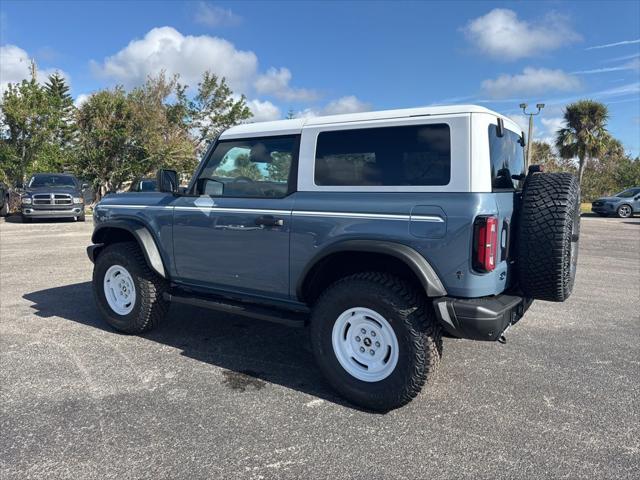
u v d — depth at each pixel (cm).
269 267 370
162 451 275
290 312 379
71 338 461
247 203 380
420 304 312
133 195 477
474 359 416
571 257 343
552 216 312
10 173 2038
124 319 466
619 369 396
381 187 321
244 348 441
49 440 285
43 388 352
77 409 322
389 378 314
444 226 294
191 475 253
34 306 573
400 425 305
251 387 360
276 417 315
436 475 254
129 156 2314
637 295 657
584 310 579
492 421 310
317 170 350
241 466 262
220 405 331
